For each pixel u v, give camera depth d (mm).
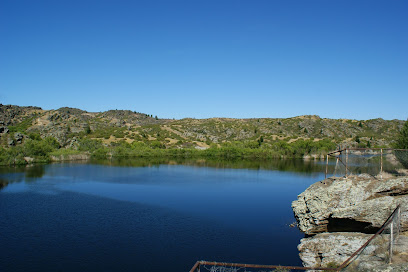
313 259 23656
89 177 69750
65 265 24328
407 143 56250
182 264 24516
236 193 51875
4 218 35938
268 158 131250
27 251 26812
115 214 37938
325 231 28094
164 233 31203
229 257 25672
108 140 165375
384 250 18625
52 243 28500
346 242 22812
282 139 183375
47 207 41188
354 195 26797
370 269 16016
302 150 135000
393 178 26609
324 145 140125
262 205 43344
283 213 39031
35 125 194375
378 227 23031
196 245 28156
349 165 39188
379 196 25844
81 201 44938
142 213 38469
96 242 28781
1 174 72438
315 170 86000
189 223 34531
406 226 21438
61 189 54344
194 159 126500
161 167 93688
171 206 42250
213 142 183500
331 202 27531
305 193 31109
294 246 28047
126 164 101625
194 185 59812
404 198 23281
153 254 26250
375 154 44094
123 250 27000
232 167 94562
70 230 31938
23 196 48062
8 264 24453
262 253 26484
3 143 116312
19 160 93062
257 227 33312
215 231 31891
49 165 94750
